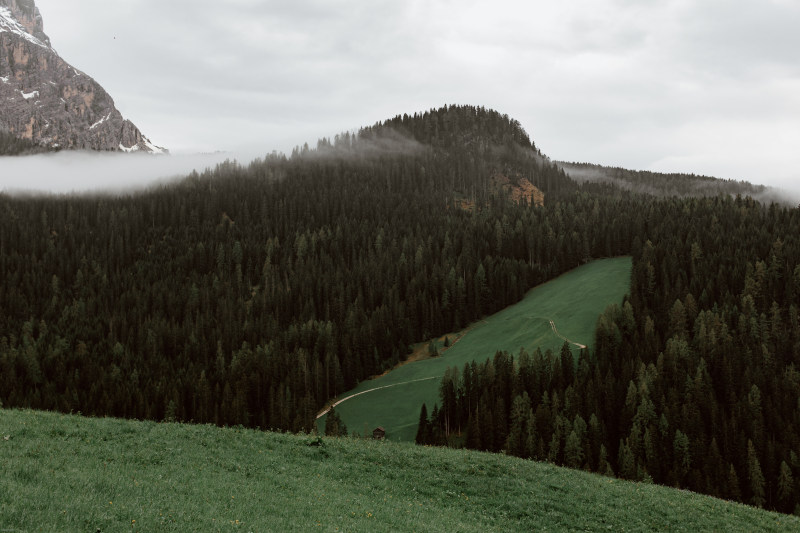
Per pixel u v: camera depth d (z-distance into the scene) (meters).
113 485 25.86
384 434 106.56
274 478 32.94
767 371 114.44
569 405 104.94
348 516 28.11
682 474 89.94
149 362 148.62
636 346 125.19
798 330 128.88
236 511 25.66
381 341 157.50
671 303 144.25
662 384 112.31
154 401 121.69
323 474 35.91
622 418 102.31
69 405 120.00
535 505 36.72
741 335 128.12
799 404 102.12
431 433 103.12
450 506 34.41
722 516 40.75
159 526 21.73
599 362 122.62
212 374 143.75
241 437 40.97
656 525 36.69
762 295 143.50
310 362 142.50
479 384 116.69
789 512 83.50
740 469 91.06
